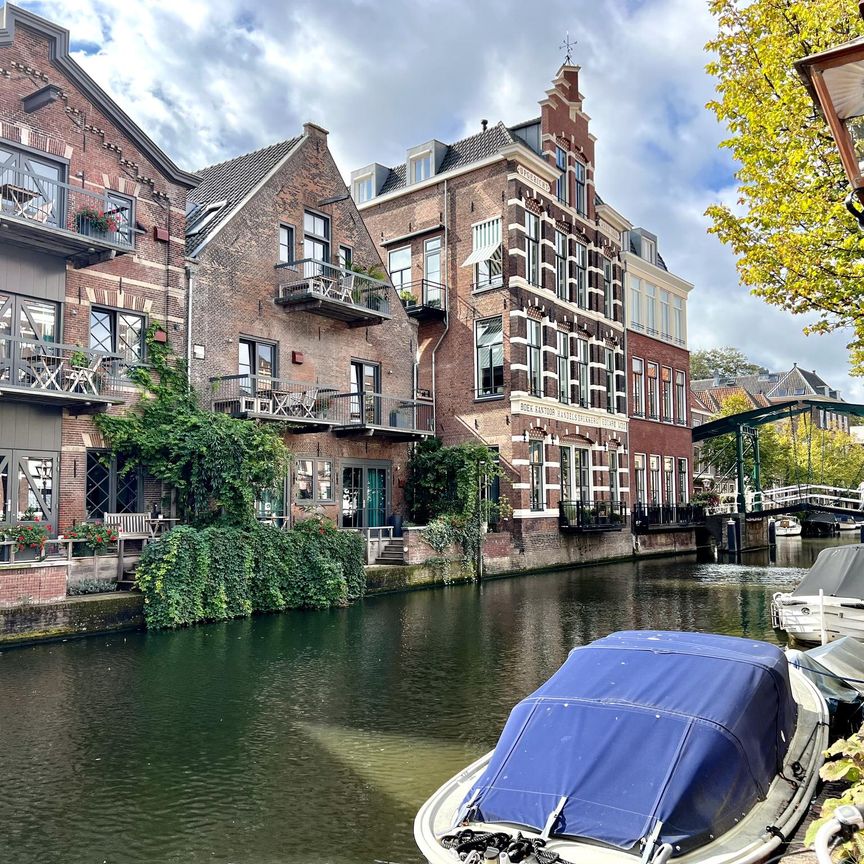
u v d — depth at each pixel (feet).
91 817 20.84
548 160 94.48
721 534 111.34
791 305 37.65
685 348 126.62
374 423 78.07
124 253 52.80
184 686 33.55
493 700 31.27
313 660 38.55
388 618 51.80
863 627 38.34
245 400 60.39
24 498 49.57
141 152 58.13
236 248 65.10
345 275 74.59
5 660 38.24
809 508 109.70
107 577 49.65
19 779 23.30
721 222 38.50
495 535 80.02
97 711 29.86
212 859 18.69
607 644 21.22
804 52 33.55
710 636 21.88
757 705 17.97
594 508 94.17
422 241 94.68
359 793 22.38
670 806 14.88
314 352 72.08
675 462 120.78
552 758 16.61
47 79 52.60
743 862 14.21
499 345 87.20
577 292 99.45
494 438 86.74
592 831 14.73
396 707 30.37
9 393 46.98
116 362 54.65
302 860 18.65
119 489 55.01
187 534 49.67
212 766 24.35
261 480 57.41
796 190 35.68
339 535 60.70
